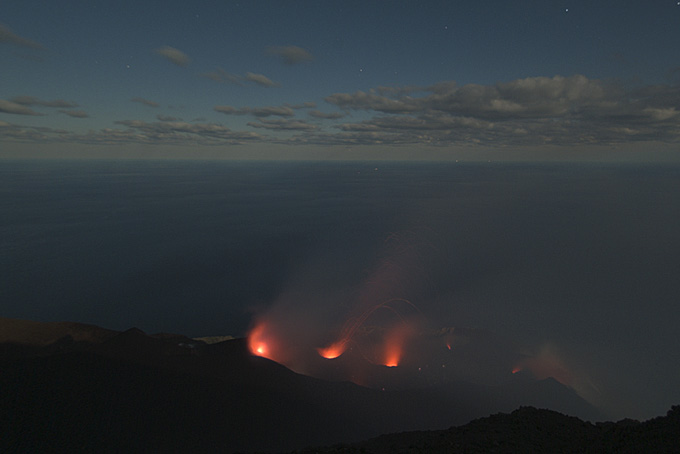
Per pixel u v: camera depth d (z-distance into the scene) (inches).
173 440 681.0
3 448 596.4
